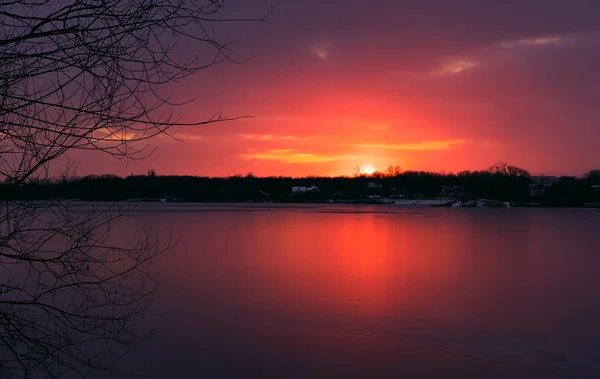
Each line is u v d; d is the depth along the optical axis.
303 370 10.12
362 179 162.00
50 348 4.71
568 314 14.41
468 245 32.56
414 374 9.95
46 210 3.89
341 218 62.28
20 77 3.47
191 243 32.28
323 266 23.16
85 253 4.21
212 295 16.34
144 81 3.60
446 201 135.12
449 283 19.14
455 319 13.77
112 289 11.73
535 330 12.80
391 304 15.42
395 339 12.02
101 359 9.66
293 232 41.38
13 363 5.30
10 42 3.38
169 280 18.84
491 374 9.92
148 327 12.38
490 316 14.06
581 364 10.46
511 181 137.00
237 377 9.62
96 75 3.55
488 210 98.06
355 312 14.44
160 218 59.34
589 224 54.38
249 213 73.50
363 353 11.08
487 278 20.20
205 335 12.05
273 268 22.36
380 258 26.02
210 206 107.31
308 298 16.19
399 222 55.84
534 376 9.87
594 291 17.61
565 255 27.78
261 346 11.42
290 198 149.38
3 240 3.75
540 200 127.44
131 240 31.08
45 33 3.42
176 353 10.69
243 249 29.36
